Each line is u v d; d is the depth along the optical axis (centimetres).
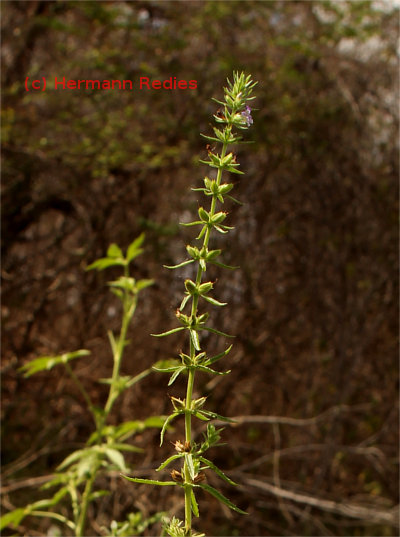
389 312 414
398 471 414
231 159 89
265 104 385
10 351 396
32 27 406
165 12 404
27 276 399
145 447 369
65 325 403
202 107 389
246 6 388
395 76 410
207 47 394
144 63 395
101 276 394
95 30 408
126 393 383
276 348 396
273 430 399
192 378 88
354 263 404
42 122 396
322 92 396
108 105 388
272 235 393
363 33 400
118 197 393
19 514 178
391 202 409
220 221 88
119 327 390
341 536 372
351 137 401
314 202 397
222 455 390
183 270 381
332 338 401
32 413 387
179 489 344
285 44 376
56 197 395
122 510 333
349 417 419
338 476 417
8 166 386
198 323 89
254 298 390
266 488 352
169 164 387
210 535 354
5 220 390
